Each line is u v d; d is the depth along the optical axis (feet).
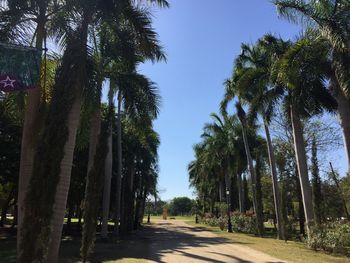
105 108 71.15
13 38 41.06
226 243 79.97
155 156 134.41
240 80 85.05
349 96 55.01
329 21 54.95
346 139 60.59
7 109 54.54
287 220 104.17
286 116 84.58
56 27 42.39
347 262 51.42
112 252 59.52
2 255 55.11
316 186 85.92
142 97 62.28
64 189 38.58
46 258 34.76
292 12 59.36
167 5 45.62
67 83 35.06
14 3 41.22
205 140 163.22
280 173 122.42
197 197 284.61
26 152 39.70
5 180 88.69
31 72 30.99
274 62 73.20
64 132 33.35
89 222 45.37
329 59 60.80
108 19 43.86
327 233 65.51
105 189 83.15
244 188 187.93
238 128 141.18
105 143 47.37
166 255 57.26
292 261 51.75
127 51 47.24
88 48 40.78
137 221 147.43
